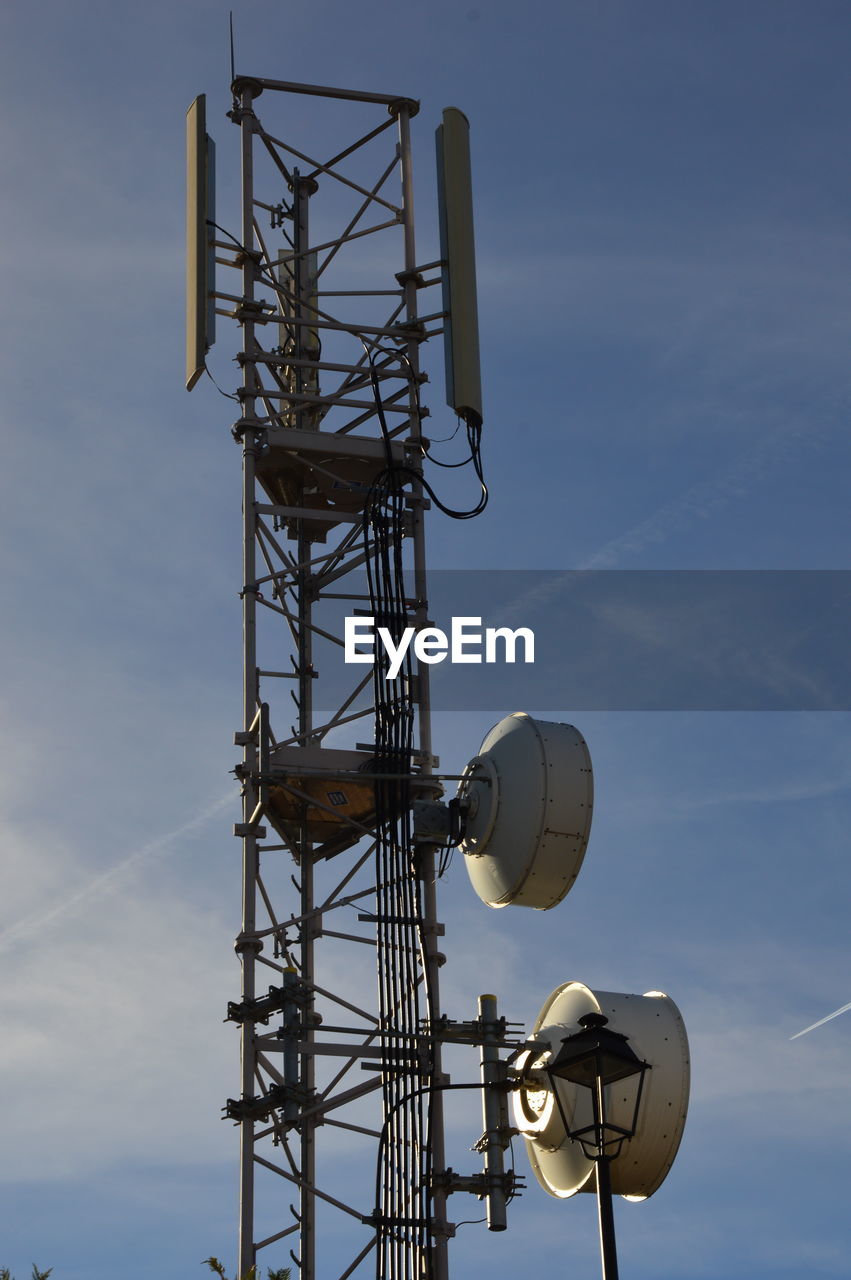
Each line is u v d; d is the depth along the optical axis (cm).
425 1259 2859
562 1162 2936
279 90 3600
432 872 3108
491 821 3059
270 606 3309
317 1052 2972
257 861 3080
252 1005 2981
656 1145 2878
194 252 3403
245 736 3161
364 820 3319
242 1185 2914
